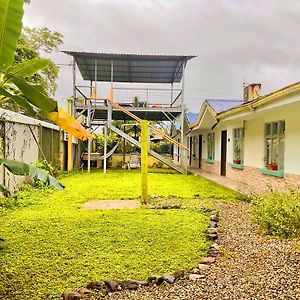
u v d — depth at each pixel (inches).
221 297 125.0
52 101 120.5
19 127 407.2
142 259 166.1
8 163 148.8
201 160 811.4
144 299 125.1
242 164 516.4
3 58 124.3
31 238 199.9
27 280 140.7
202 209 291.7
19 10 121.2
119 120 911.7
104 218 255.3
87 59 681.6
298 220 209.0
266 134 429.7
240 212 280.8
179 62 686.5
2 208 285.7
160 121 1007.0
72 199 344.5
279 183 384.5
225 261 163.6
